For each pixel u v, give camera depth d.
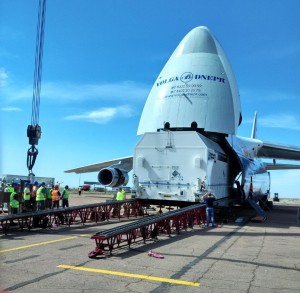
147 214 20.00
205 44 18.94
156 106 18.30
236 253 8.89
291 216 22.08
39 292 5.48
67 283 5.98
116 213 17.86
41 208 16.50
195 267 7.29
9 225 13.19
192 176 15.70
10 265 7.23
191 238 11.37
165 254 8.59
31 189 16.77
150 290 5.70
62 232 12.43
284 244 10.60
